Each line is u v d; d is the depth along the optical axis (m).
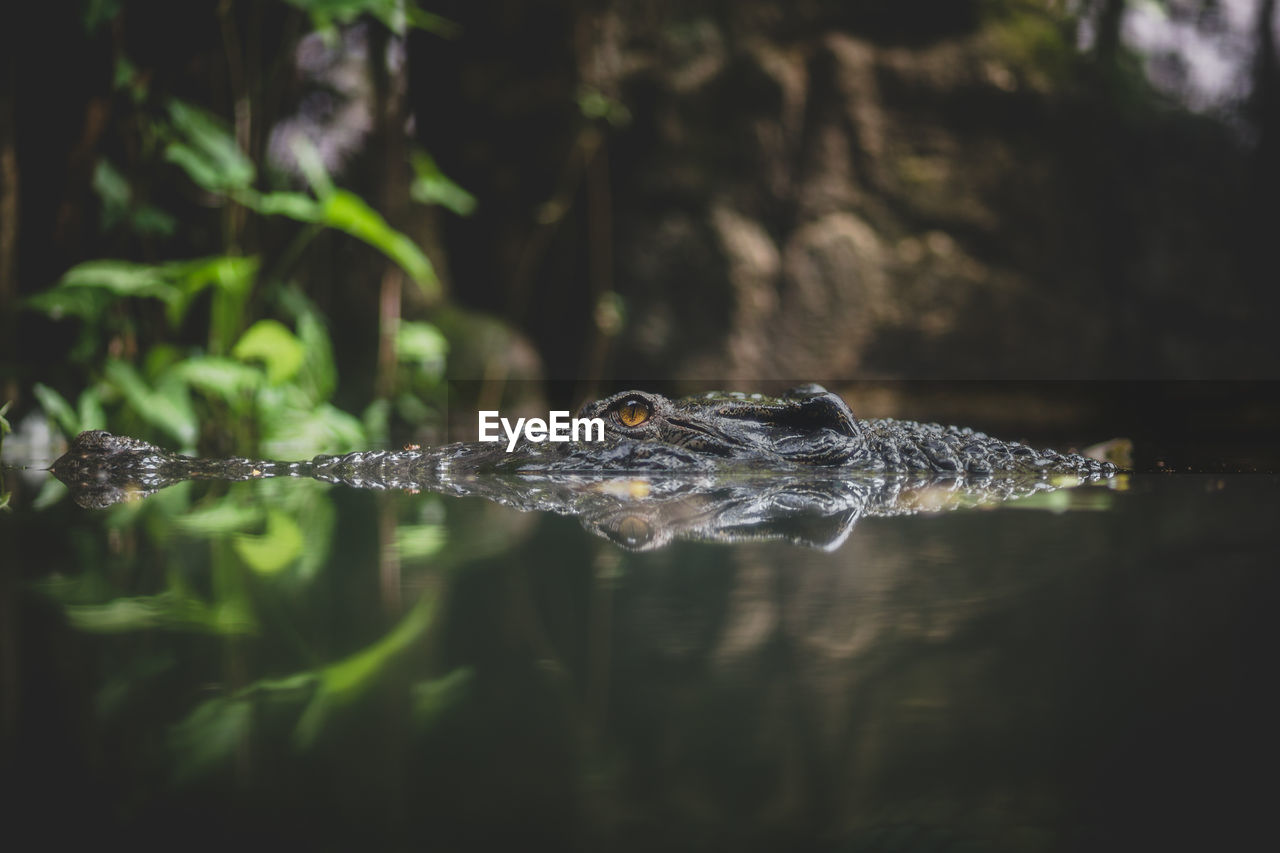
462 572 1.90
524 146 11.35
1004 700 1.12
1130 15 12.02
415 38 11.25
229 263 6.81
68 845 0.76
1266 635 1.40
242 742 0.99
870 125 11.49
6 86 7.05
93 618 1.52
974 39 11.63
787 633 1.42
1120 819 0.83
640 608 1.58
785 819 0.82
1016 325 11.59
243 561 2.04
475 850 0.76
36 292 7.47
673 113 11.37
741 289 11.27
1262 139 12.12
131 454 4.25
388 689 1.16
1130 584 1.76
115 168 7.58
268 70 8.55
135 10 7.59
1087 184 11.77
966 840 0.79
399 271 9.08
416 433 8.53
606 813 0.83
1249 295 11.98
